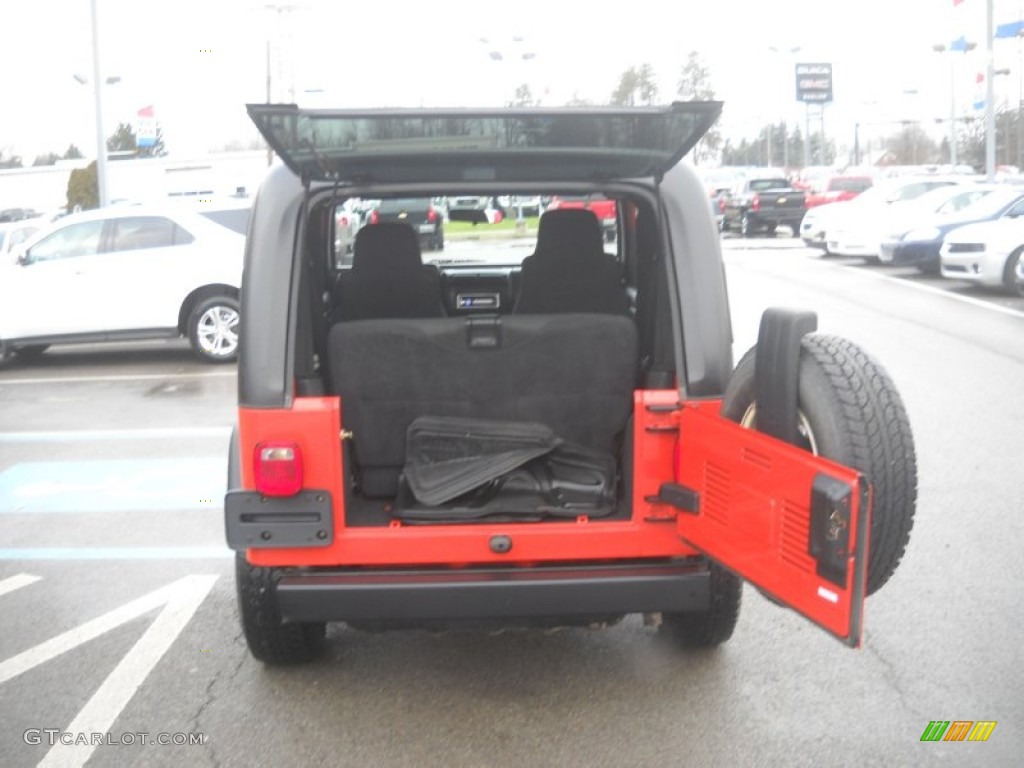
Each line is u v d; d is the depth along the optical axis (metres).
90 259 13.50
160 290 13.56
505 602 3.94
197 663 4.92
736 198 37.44
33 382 12.79
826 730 4.18
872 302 17.16
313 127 3.50
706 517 3.76
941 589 5.60
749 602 5.55
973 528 6.53
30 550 6.67
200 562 6.39
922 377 11.16
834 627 3.05
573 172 4.14
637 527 4.00
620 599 3.97
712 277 4.05
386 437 4.30
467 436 4.23
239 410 3.96
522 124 3.53
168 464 8.71
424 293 5.05
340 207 5.89
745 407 3.85
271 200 4.03
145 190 28.92
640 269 4.73
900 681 4.59
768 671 4.72
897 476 3.43
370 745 4.13
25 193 50.88
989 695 4.45
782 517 3.29
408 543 3.96
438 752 4.07
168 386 12.21
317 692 4.60
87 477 8.38
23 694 4.62
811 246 27.89
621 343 4.25
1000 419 9.31
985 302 16.89
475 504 4.17
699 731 4.19
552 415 4.32
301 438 3.92
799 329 3.62
